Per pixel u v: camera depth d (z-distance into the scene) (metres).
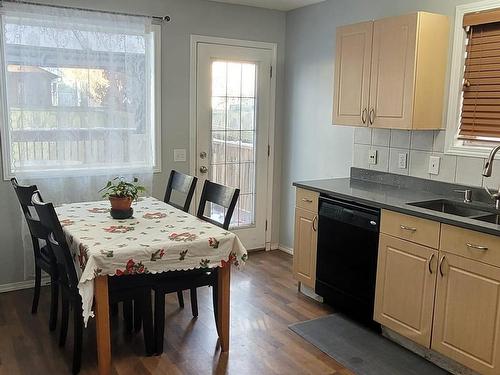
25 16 3.51
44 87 3.64
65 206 3.37
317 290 3.60
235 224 4.83
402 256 2.85
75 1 3.70
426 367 2.76
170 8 4.13
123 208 2.99
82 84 3.77
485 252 2.39
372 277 3.09
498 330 2.36
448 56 3.19
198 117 4.44
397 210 2.85
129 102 3.99
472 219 2.58
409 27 3.06
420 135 3.42
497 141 3.02
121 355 2.81
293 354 2.87
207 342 2.98
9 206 3.69
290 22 4.67
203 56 4.37
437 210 3.12
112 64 3.87
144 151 4.11
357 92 3.49
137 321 3.12
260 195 4.90
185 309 3.48
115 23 3.84
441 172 3.29
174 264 2.53
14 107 3.57
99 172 3.93
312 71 4.43
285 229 4.98
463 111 3.18
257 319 3.33
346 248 3.29
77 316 2.56
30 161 3.68
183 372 2.64
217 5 4.36
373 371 2.70
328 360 2.81
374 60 3.32
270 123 4.83
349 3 3.97
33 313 3.37
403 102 3.14
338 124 3.69
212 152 4.57
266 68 4.71
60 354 2.81
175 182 3.68
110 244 2.47
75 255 2.58
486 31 3.02
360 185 3.64
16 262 3.80
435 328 2.69
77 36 3.70
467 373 2.60
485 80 3.05
